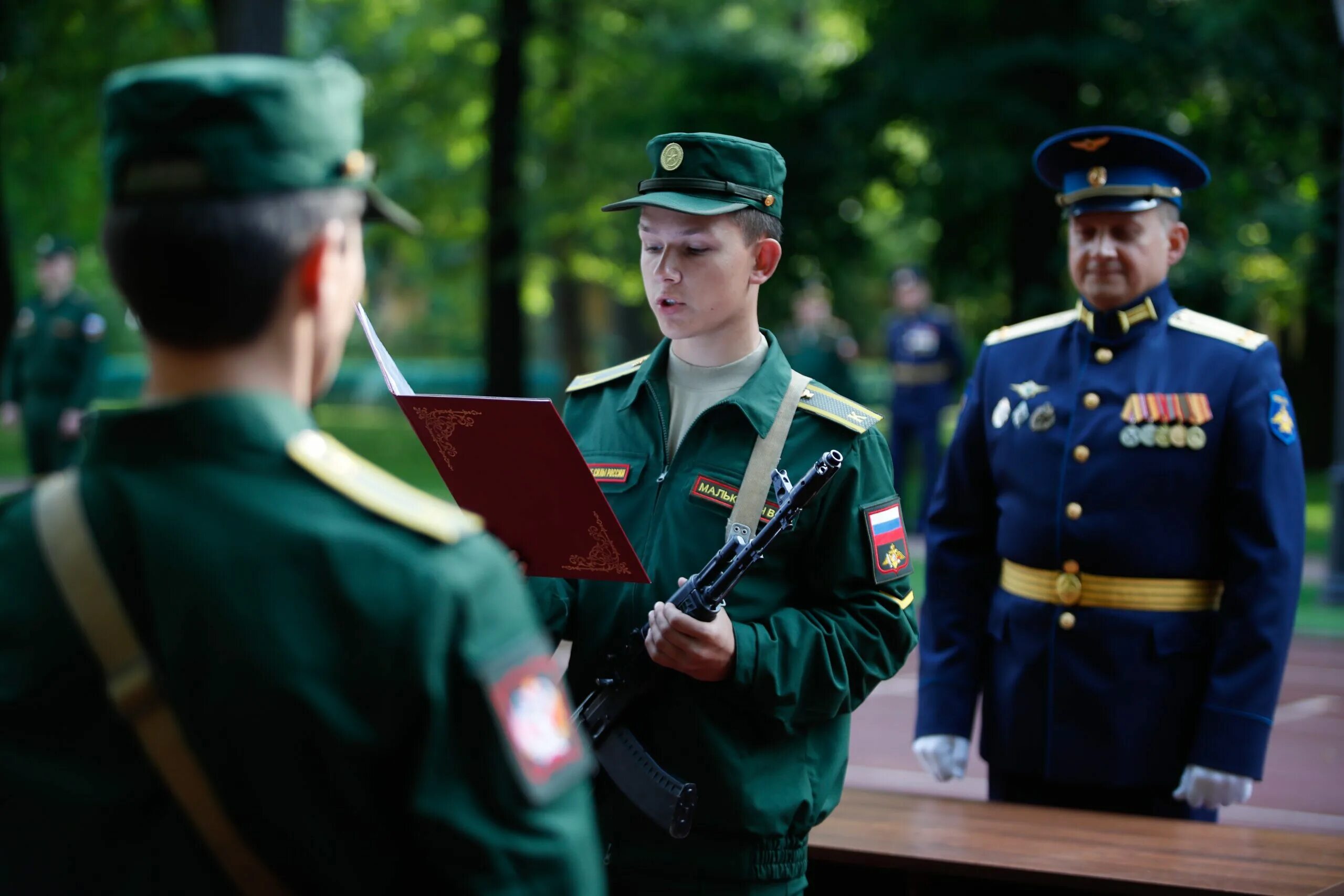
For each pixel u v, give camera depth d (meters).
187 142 1.62
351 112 1.75
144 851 1.61
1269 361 4.18
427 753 1.57
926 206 20.62
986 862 3.60
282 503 1.63
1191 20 17.97
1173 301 4.41
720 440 3.12
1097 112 18.80
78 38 19.97
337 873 1.58
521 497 2.84
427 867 1.59
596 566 2.89
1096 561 4.20
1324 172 19.05
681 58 23.09
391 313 47.75
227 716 1.56
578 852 1.62
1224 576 4.18
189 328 1.65
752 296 3.21
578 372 32.59
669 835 3.00
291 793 1.56
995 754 4.45
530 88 24.23
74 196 23.83
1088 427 4.28
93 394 13.66
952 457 4.67
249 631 1.57
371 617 1.58
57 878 1.62
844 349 16.03
